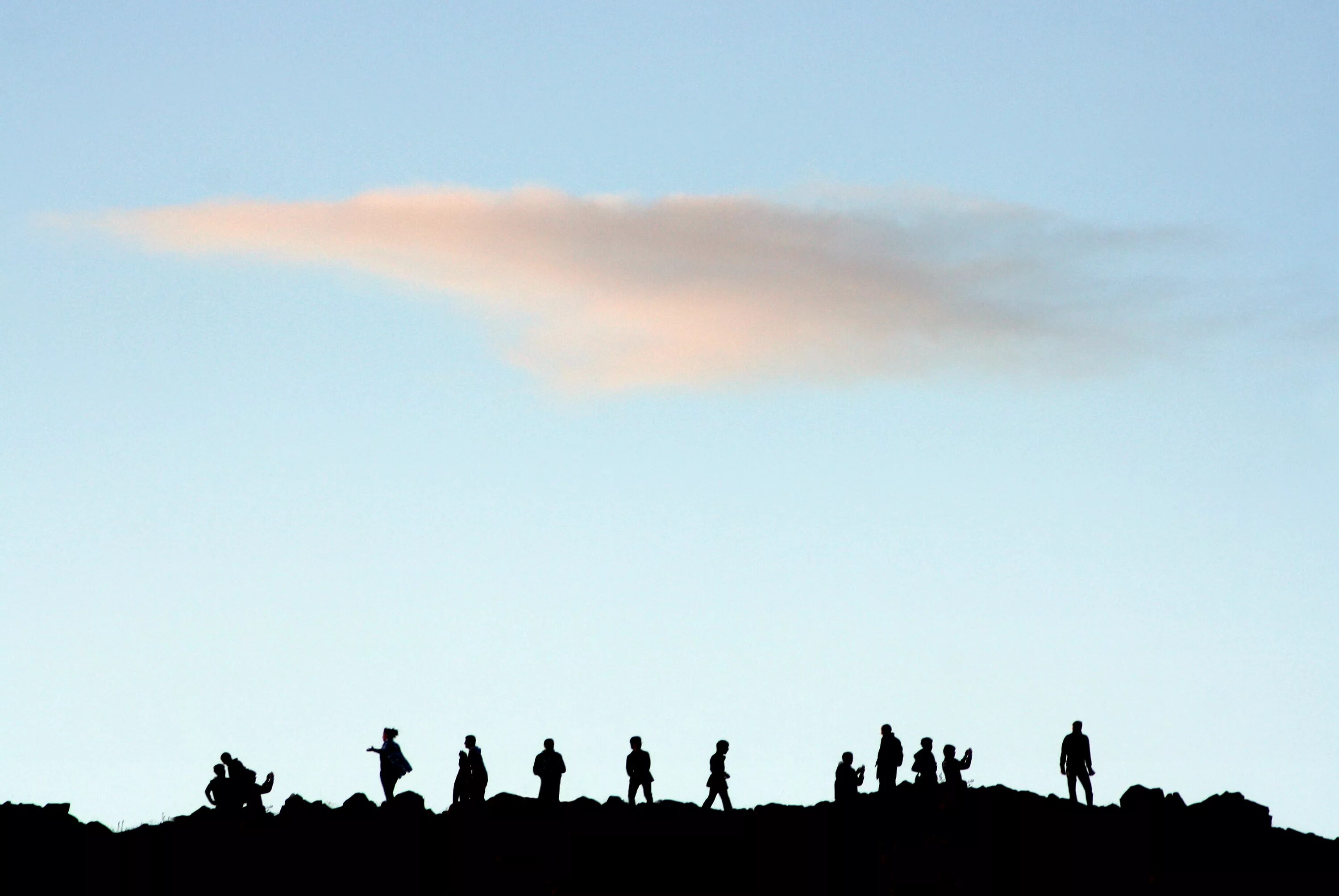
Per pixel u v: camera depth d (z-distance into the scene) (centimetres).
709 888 17475
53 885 16925
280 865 17275
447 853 17475
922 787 18150
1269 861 18062
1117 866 17750
